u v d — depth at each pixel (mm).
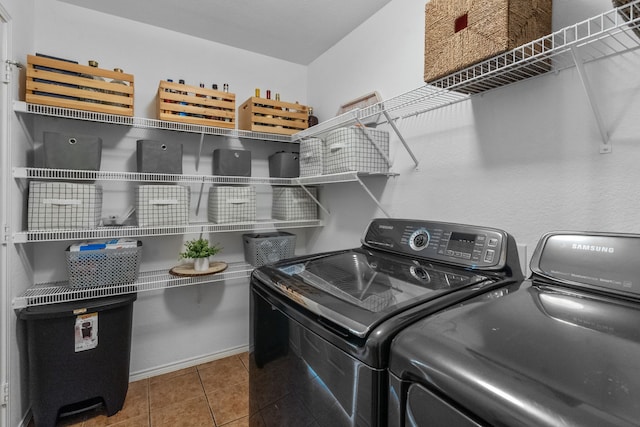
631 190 958
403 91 1794
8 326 1492
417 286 942
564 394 411
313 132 2213
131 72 2062
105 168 1997
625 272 745
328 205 2443
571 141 1095
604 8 1018
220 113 2088
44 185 1589
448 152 1527
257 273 1190
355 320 716
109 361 1732
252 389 1209
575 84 1082
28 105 1547
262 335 1118
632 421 356
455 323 639
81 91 1659
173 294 2273
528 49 1023
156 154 1890
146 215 1856
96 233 1731
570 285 821
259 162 2547
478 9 1038
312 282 1027
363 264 1231
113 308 1729
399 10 1820
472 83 1252
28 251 1742
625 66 970
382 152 1817
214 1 1881
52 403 1604
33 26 1767
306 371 868
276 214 2475
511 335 576
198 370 2271
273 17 2045
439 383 525
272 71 2594
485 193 1366
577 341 547
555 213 1136
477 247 1080
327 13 2004
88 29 1936
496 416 442
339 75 2332
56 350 1601
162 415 1785
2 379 1456
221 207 2113
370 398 655
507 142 1286
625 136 971
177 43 2213
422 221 1328
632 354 497
